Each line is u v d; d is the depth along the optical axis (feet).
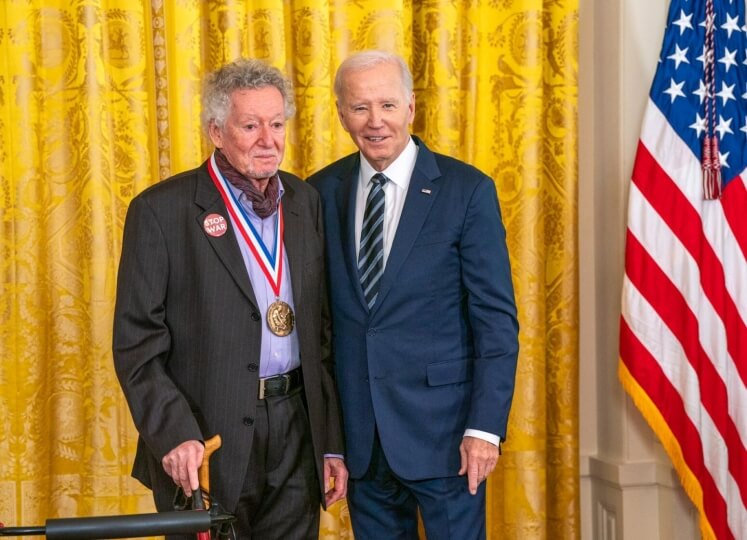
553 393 11.59
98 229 10.22
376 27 10.94
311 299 8.09
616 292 11.73
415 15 11.35
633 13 11.52
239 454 7.59
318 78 10.73
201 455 7.09
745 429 10.48
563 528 11.58
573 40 11.40
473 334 8.38
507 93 11.41
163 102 10.68
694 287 10.78
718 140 10.73
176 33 10.44
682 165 10.85
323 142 10.80
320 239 8.39
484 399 8.10
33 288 10.28
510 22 11.36
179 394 7.47
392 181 8.50
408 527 8.90
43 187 10.34
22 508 10.24
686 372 10.78
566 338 11.51
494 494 11.49
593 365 12.22
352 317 8.44
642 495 11.74
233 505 7.57
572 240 11.45
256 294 7.80
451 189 8.41
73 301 10.41
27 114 10.21
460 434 8.39
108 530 5.11
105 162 10.27
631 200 10.98
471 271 8.27
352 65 8.24
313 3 10.69
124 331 7.52
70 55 10.28
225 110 7.62
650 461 11.77
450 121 11.10
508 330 8.20
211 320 7.62
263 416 7.75
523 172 11.28
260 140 7.61
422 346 8.32
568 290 11.48
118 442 10.46
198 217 7.71
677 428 10.85
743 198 10.69
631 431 11.73
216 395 7.60
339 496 8.45
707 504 10.73
